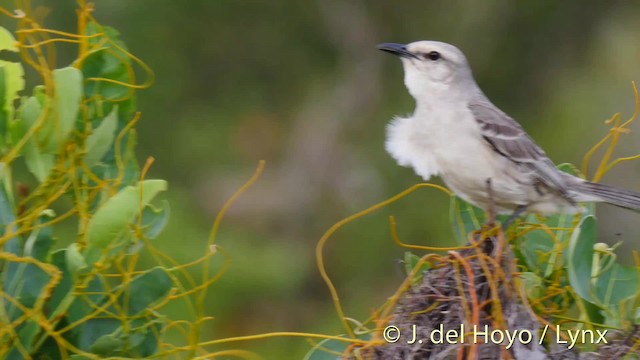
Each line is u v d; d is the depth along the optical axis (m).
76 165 6.52
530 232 7.62
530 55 16.59
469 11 16.44
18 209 6.46
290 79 16.50
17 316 6.23
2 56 13.59
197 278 13.90
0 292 6.14
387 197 15.80
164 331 6.62
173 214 14.48
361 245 15.58
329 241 15.76
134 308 6.55
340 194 16.08
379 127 16.45
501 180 8.06
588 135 15.94
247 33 16.09
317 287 15.35
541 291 7.24
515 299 6.48
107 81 6.87
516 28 16.56
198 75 15.88
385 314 6.71
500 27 16.52
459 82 8.52
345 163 16.31
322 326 14.68
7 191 6.32
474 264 6.57
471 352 6.30
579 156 15.89
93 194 6.69
